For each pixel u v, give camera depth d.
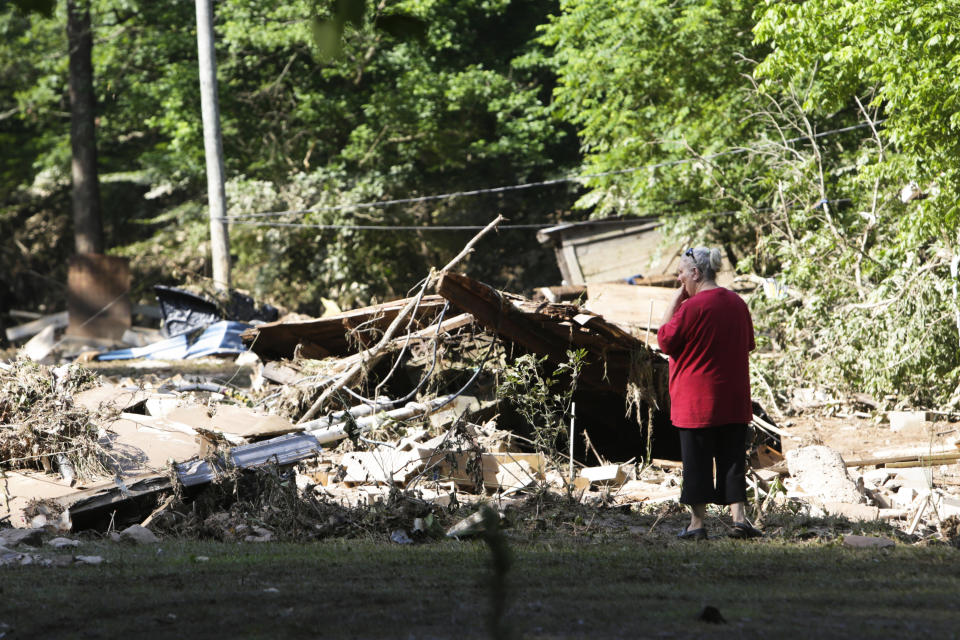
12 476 17.75
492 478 22.78
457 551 14.30
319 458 24.12
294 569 12.38
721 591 10.72
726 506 19.70
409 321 27.67
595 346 25.91
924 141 31.28
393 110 81.94
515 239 88.25
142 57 95.25
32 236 107.19
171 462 17.81
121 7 92.81
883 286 33.22
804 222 40.88
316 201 79.31
